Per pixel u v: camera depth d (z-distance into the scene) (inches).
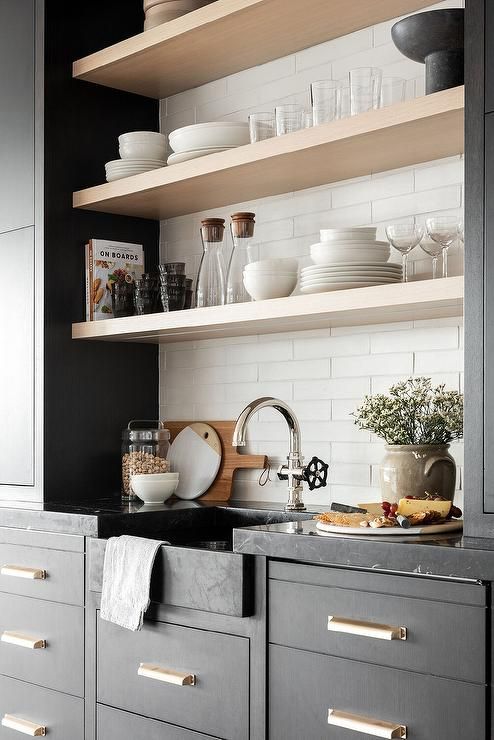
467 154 77.3
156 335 119.2
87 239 124.7
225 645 86.0
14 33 124.9
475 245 76.4
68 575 104.1
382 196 106.0
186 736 89.4
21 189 123.0
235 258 107.4
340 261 93.3
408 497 87.7
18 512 111.3
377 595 74.7
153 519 106.7
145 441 118.0
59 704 104.7
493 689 67.5
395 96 91.6
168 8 115.6
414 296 85.2
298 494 107.0
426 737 71.1
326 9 102.0
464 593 69.3
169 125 132.4
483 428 75.3
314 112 96.5
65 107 122.6
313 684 78.7
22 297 122.0
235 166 103.2
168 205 122.9
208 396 126.0
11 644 111.6
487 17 76.7
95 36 126.7
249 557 84.4
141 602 91.4
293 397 114.8
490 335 75.2
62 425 120.5
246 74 121.8
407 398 92.4
